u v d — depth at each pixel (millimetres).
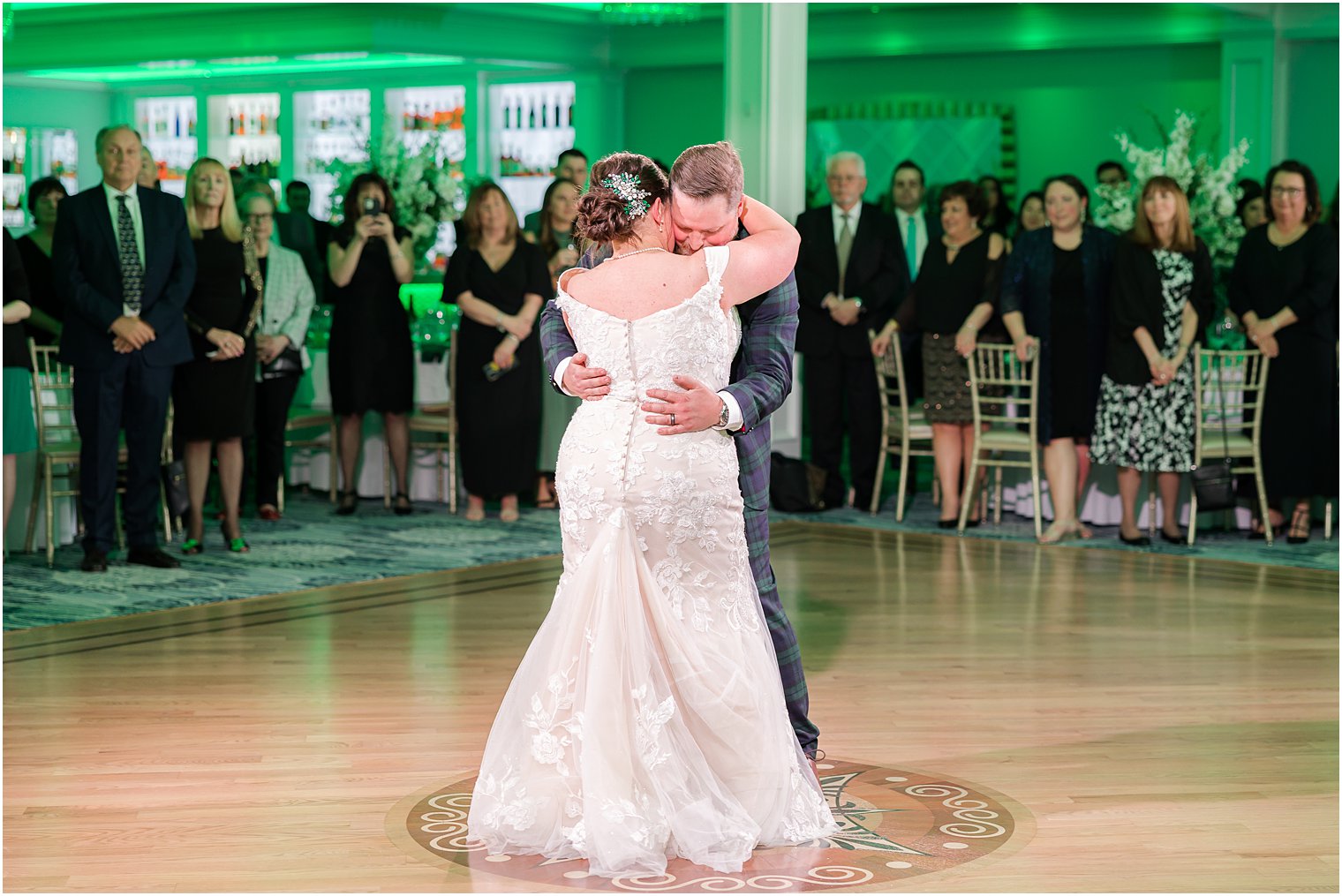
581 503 3432
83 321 6711
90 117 15070
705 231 3467
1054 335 7621
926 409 8133
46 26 13359
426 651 5340
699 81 14086
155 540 7039
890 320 8562
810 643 5473
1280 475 7668
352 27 12344
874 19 13375
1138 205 7488
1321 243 7527
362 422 8750
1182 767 4008
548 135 14109
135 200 6773
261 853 3350
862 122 13914
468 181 12883
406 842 3430
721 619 3455
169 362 6832
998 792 3791
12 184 14570
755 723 3416
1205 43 12961
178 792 3787
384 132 10430
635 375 3418
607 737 3301
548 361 3645
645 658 3334
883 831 3502
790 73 9125
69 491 7418
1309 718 4512
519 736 3422
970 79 13711
